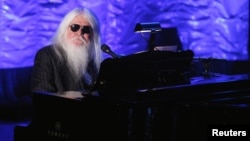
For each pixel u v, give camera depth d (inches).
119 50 606.2
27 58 572.7
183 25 627.8
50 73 324.2
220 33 642.2
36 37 573.6
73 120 261.4
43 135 276.2
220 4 640.4
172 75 271.3
